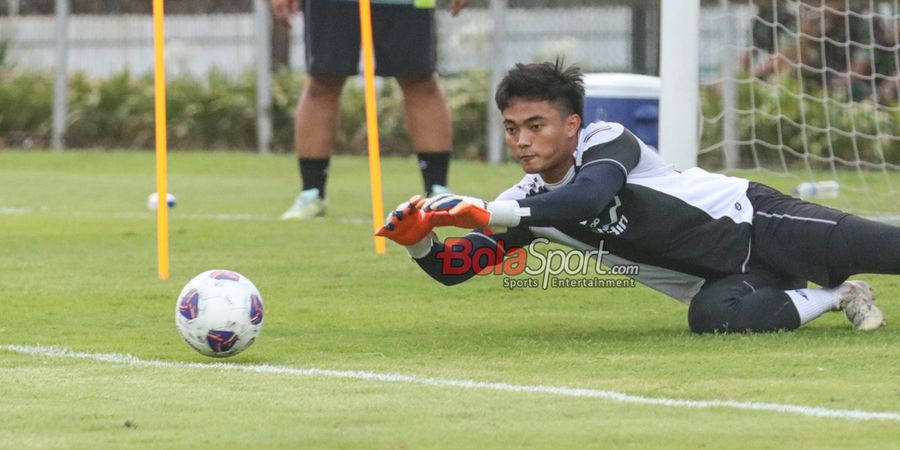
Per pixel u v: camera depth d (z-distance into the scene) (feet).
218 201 144.15
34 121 228.63
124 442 42.27
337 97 122.93
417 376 53.47
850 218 62.75
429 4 118.42
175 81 227.20
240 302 56.95
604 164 59.57
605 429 43.45
